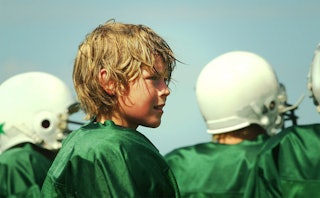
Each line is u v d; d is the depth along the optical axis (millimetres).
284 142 14430
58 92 18625
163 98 7277
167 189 7047
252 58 18109
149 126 7273
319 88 14742
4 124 18453
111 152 6852
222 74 17875
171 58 7352
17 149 16969
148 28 7355
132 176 6820
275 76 18141
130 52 7176
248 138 17656
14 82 18734
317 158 14188
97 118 7324
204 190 16578
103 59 7195
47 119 18406
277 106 17953
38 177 16641
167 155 17141
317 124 14461
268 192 14523
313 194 14156
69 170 6969
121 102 7207
